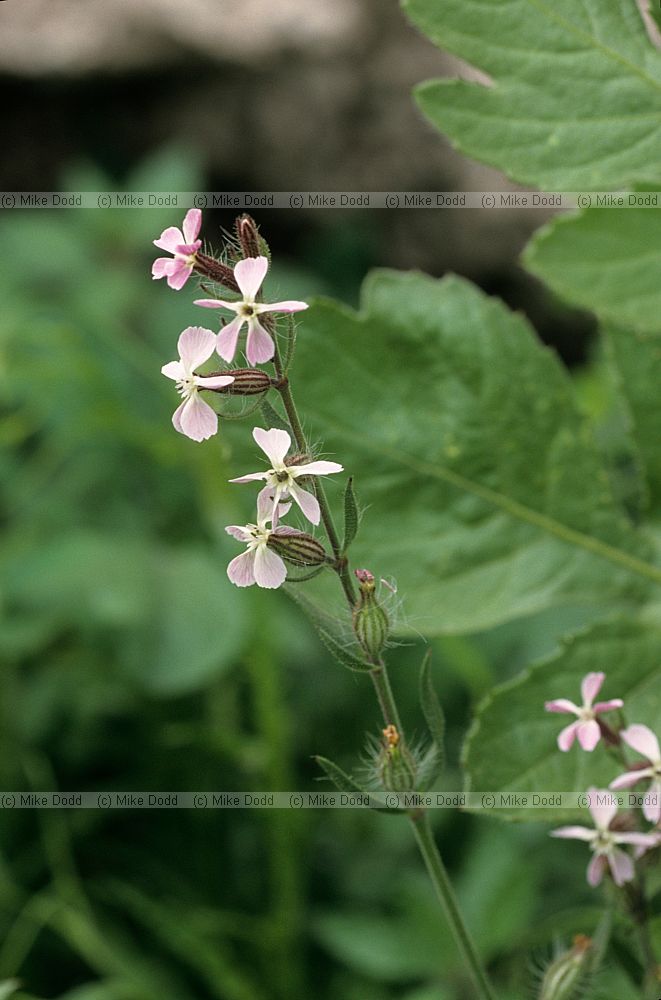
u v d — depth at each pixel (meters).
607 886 0.42
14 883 0.69
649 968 0.42
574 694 0.43
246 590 0.63
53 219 0.89
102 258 0.89
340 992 0.64
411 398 0.45
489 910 0.56
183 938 0.62
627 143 0.41
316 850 0.71
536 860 0.64
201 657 0.67
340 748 0.74
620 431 0.74
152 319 0.86
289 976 0.64
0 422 0.85
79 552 0.70
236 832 0.72
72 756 0.72
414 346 0.45
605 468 0.45
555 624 0.69
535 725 0.43
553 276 0.41
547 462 0.45
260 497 0.38
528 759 0.43
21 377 0.77
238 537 0.39
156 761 0.73
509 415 0.45
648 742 0.41
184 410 0.38
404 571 0.45
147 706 0.73
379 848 0.71
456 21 0.42
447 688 0.75
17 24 0.99
